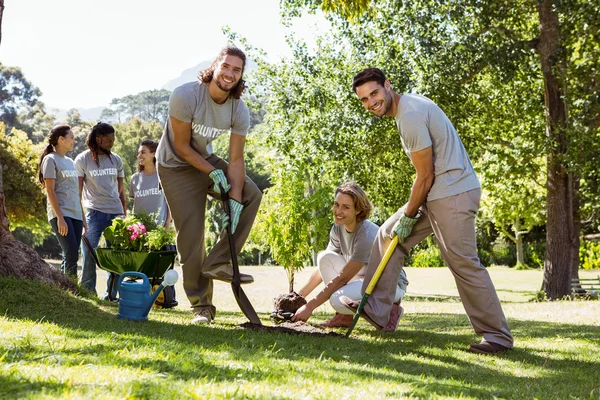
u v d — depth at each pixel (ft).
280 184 35.27
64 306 13.50
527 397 8.10
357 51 48.70
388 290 14.05
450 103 45.96
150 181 23.07
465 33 44.04
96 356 8.13
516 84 50.67
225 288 49.67
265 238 35.37
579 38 45.16
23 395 5.89
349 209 15.55
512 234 119.03
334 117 49.47
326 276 16.93
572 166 43.60
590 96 42.24
